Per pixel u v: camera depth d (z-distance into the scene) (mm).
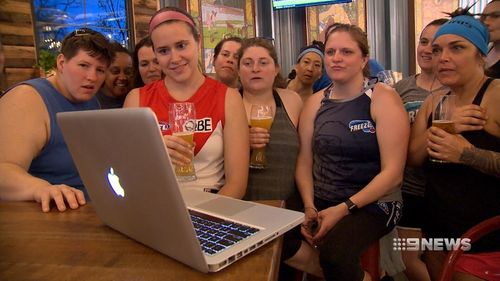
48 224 994
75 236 906
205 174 1536
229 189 1442
